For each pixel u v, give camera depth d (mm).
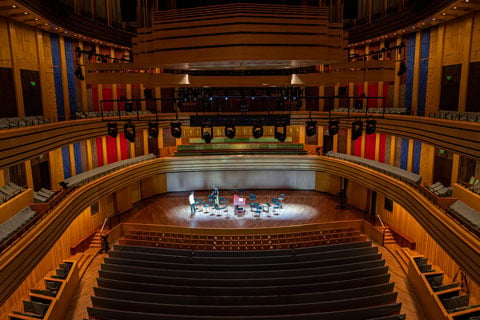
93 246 14906
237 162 21250
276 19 10852
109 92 19062
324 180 21141
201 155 21344
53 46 15023
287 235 15156
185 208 18484
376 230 15289
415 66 16047
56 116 15219
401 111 16312
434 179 14766
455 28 13562
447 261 12195
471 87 12719
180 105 14961
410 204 13164
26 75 13250
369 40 18547
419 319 10172
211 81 14414
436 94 14766
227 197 20344
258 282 10336
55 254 12922
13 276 8117
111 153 18766
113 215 17516
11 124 11438
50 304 9297
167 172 20984
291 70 22062
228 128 13914
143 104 21453
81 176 15062
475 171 12195
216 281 10312
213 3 19469
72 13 14344
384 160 18219
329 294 9789
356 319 9094
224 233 15281
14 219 10188
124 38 19219
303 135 23438
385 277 10609
